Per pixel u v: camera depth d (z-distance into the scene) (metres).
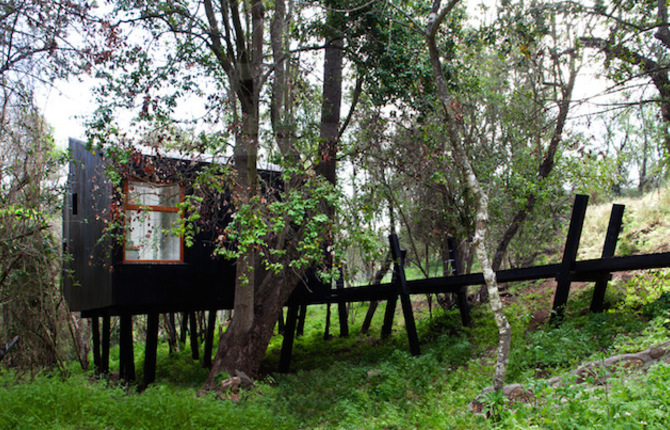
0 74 10.82
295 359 18.11
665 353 7.63
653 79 10.45
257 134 12.17
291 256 13.76
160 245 14.55
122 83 11.38
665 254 9.95
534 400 7.30
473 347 13.48
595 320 11.46
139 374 18.44
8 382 11.09
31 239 14.15
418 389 10.61
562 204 17.72
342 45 14.76
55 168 14.74
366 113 16.67
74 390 8.91
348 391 11.49
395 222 19.55
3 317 15.53
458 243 18.38
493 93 16.61
